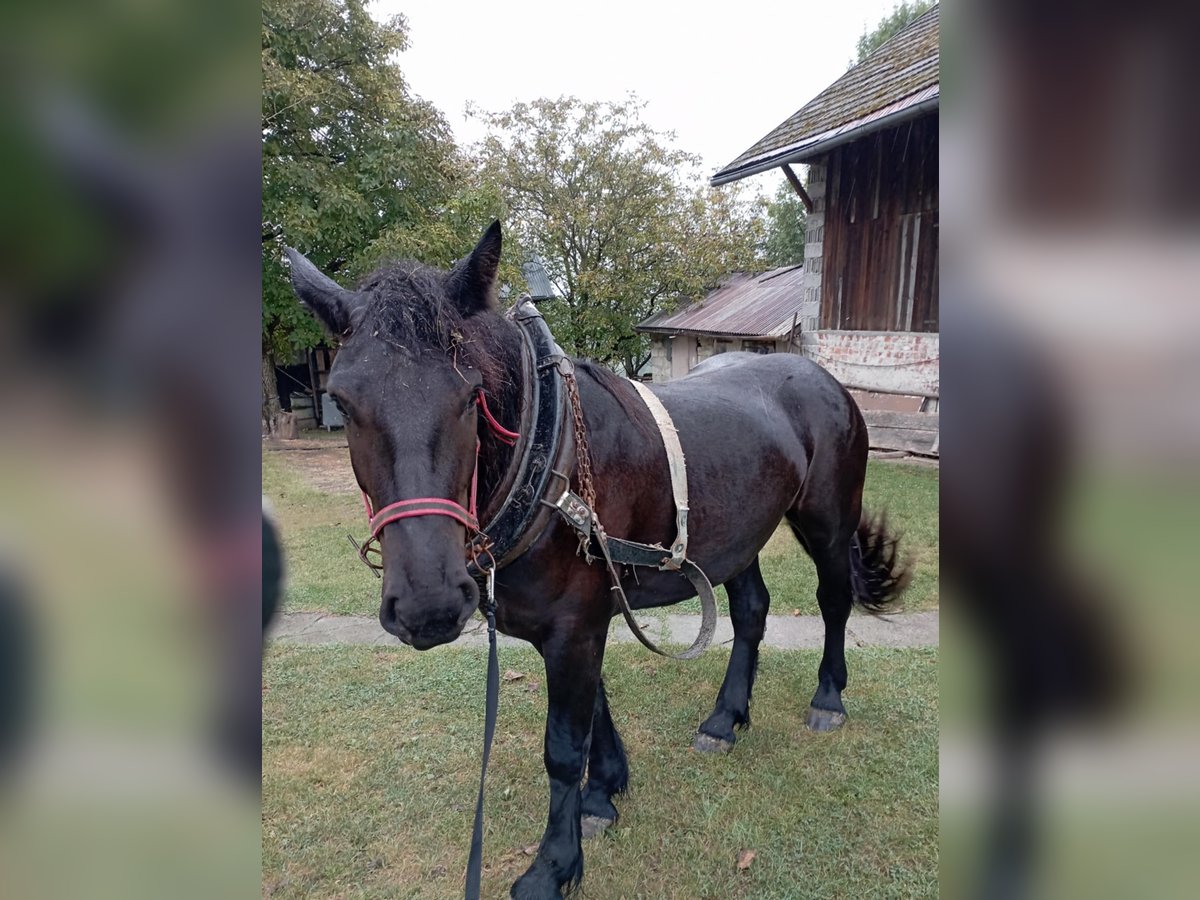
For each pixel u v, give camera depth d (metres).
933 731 2.98
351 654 3.79
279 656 3.76
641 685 3.42
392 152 11.01
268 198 9.78
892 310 8.26
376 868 2.31
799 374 3.02
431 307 1.58
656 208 17.17
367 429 1.50
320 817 2.53
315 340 11.07
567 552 1.89
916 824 2.44
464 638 3.99
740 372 2.93
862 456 3.11
